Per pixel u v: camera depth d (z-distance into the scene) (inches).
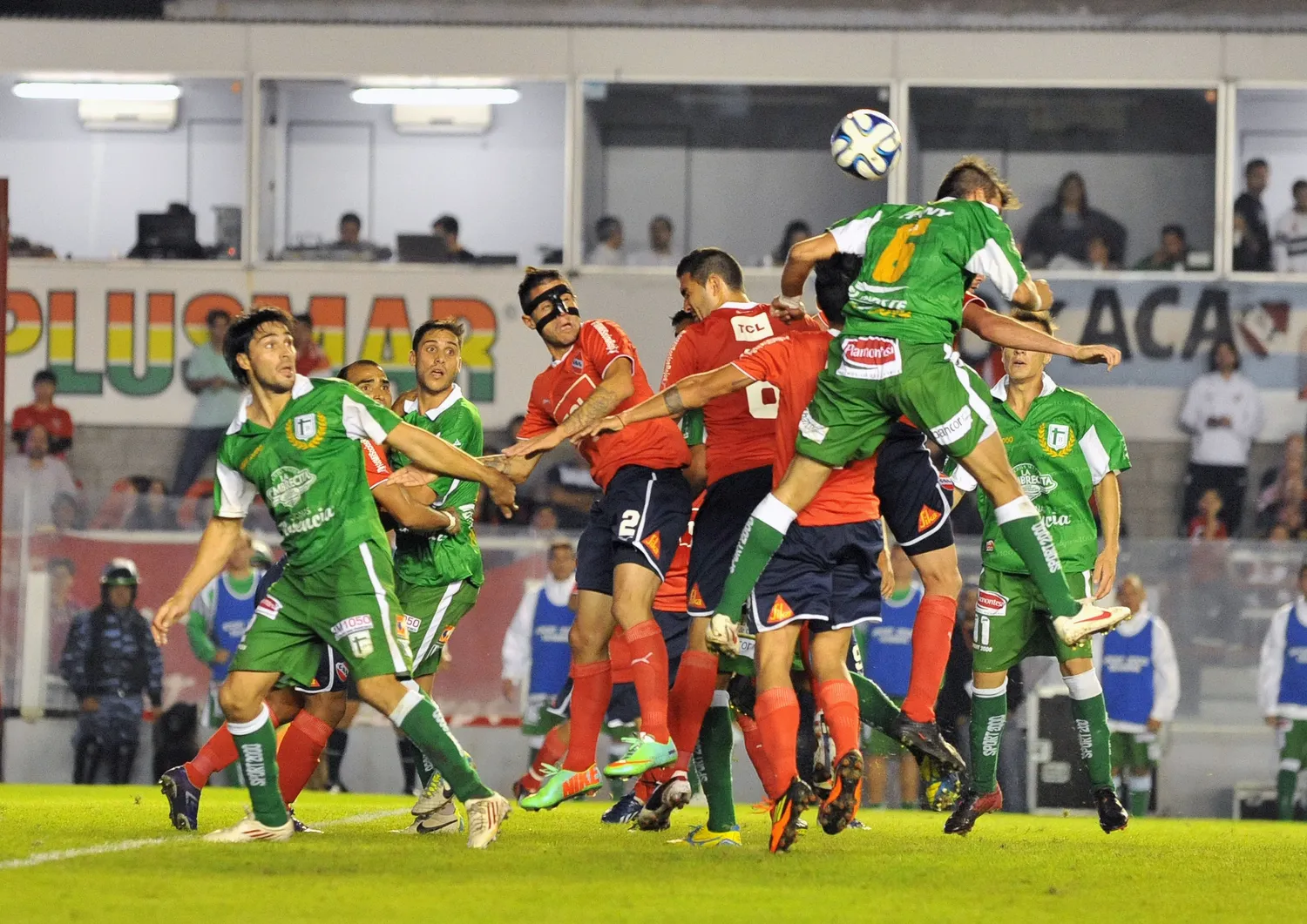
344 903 537.6
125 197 2504.9
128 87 2378.2
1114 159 2399.1
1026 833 992.9
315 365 2209.6
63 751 1625.2
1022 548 751.1
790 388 762.2
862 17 2378.2
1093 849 840.9
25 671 1641.2
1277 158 2321.6
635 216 2484.0
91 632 1617.9
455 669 1625.2
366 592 706.2
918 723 825.5
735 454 835.4
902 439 821.9
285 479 700.0
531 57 2325.3
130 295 2212.1
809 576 734.5
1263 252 2239.2
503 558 1633.9
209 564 731.4
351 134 2472.9
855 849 794.8
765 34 2308.1
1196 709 1567.4
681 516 847.7
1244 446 2162.9
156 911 513.3
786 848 724.0
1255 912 572.1
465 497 909.8
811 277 2261.3
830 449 724.7
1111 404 2192.4
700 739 813.2
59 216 2506.2
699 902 557.9
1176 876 695.1
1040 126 2394.2
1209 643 1577.3
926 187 2426.2
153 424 2198.6
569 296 879.7
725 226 2482.8
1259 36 2266.2
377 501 837.2
